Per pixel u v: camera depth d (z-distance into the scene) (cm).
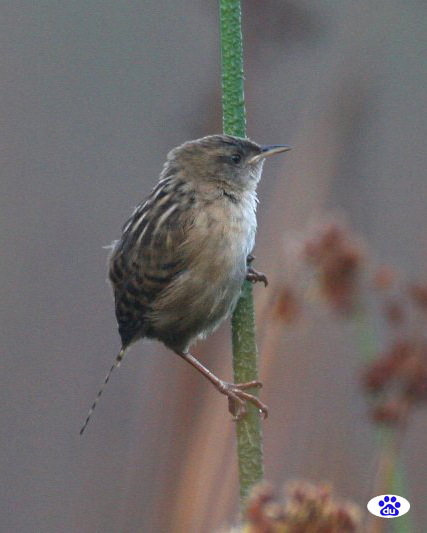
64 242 1634
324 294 741
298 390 973
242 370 746
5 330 1559
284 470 950
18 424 1525
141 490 991
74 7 1841
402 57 1555
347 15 1114
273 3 1126
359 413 968
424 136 1538
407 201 1461
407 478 1022
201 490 946
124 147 1744
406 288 727
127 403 1253
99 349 1569
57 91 1764
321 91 1080
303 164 1023
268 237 996
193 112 1118
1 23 1816
